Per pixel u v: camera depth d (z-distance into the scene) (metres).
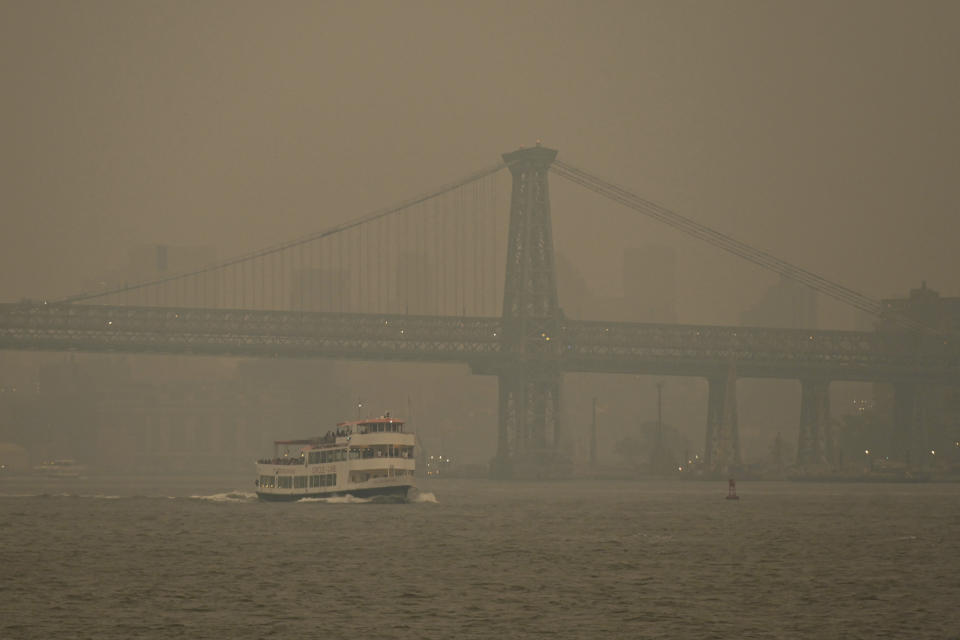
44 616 156.12
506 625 151.75
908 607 164.00
